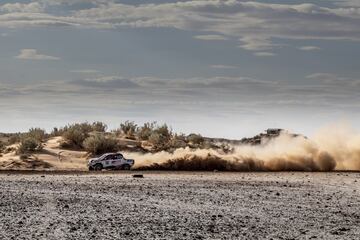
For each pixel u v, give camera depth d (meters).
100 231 20.81
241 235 20.58
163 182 39.78
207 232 21.02
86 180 40.91
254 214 25.69
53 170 54.16
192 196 31.70
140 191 33.81
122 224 22.38
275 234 20.89
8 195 31.11
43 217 23.83
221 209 27.00
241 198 31.22
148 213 25.31
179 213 25.47
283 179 44.16
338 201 30.84
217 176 46.53
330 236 20.69
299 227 22.52
